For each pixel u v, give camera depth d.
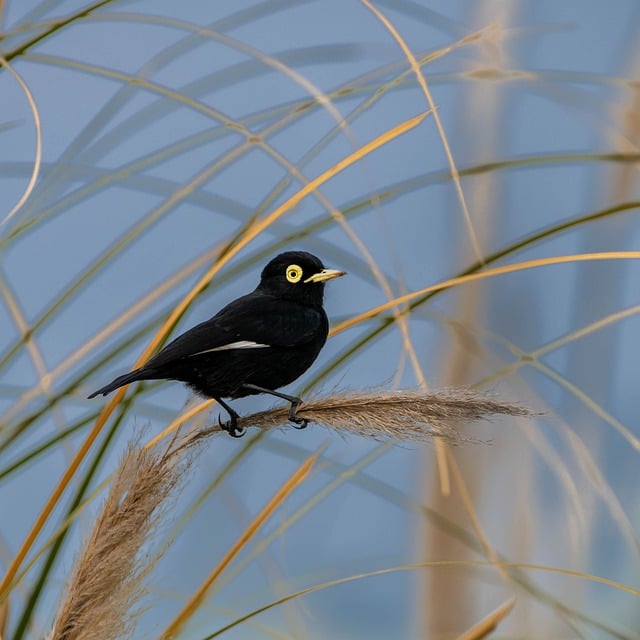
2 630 8.40
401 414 8.41
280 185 8.48
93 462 8.42
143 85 8.48
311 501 8.49
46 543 8.40
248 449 8.47
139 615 8.38
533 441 8.52
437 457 8.56
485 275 8.45
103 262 8.46
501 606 8.45
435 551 8.56
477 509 8.55
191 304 8.47
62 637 8.38
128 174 8.48
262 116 8.49
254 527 8.43
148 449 8.40
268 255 8.48
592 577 8.43
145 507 8.38
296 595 8.42
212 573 8.42
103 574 8.38
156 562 8.39
